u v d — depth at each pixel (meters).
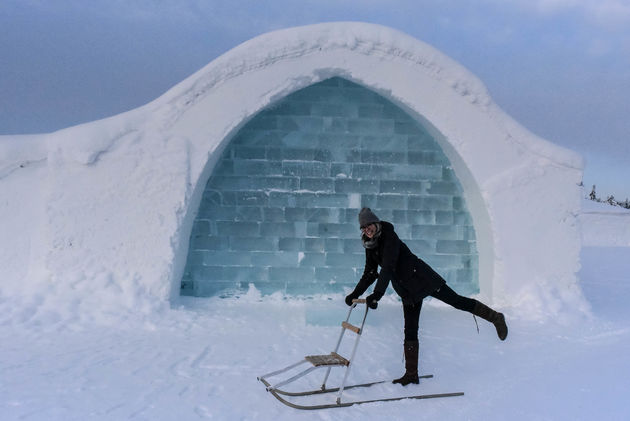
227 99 6.73
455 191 7.71
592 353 4.94
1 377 3.90
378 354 4.76
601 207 23.27
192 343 5.04
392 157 7.60
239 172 7.40
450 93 7.00
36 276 6.36
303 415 3.30
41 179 6.85
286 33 6.83
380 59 6.92
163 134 6.62
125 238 6.41
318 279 7.44
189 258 7.32
